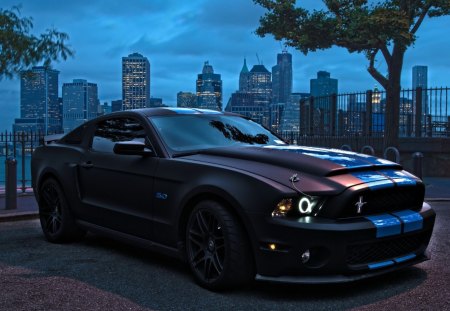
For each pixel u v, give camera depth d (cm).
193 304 398
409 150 1753
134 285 451
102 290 438
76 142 629
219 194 420
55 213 635
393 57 1652
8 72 1141
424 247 457
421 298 405
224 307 390
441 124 1759
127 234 531
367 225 392
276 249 389
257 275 401
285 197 388
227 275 411
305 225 381
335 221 388
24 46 1121
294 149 480
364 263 405
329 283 387
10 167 904
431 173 1727
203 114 568
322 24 1577
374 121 1866
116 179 535
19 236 690
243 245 408
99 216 562
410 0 1587
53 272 497
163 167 482
